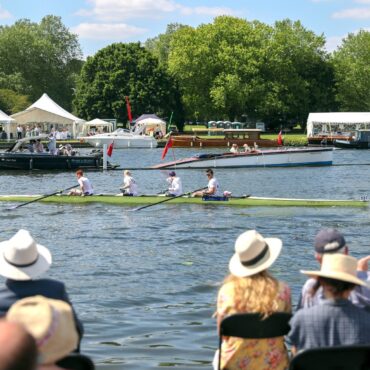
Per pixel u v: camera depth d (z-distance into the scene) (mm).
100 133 104688
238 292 7691
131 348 12180
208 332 13148
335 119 106000
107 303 15422
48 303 5484
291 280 17625
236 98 118812
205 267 19609
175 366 11188
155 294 16297
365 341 7094
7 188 47469
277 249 8141
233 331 7652
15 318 5379
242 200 33531
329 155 67250
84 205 34062
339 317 7113
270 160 64688
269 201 33344
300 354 6773
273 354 7750
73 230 27078
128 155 84688
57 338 5387
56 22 160250
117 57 124500
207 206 33062
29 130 98062
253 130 97375
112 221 29266
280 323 7648
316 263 19922
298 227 27344
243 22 126750
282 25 131000
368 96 135000
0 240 25188
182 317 14234
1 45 146625
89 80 126562
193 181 52094
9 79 139625
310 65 130500
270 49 123000
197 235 25594
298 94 125125
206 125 144125
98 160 62000
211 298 15906
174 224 28234
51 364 5395
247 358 7730
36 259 7812
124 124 128000
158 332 13156
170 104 124812
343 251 7949
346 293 7207
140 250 22547
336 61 135500
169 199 33250
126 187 35531
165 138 106625
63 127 106625
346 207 32406
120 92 123062
